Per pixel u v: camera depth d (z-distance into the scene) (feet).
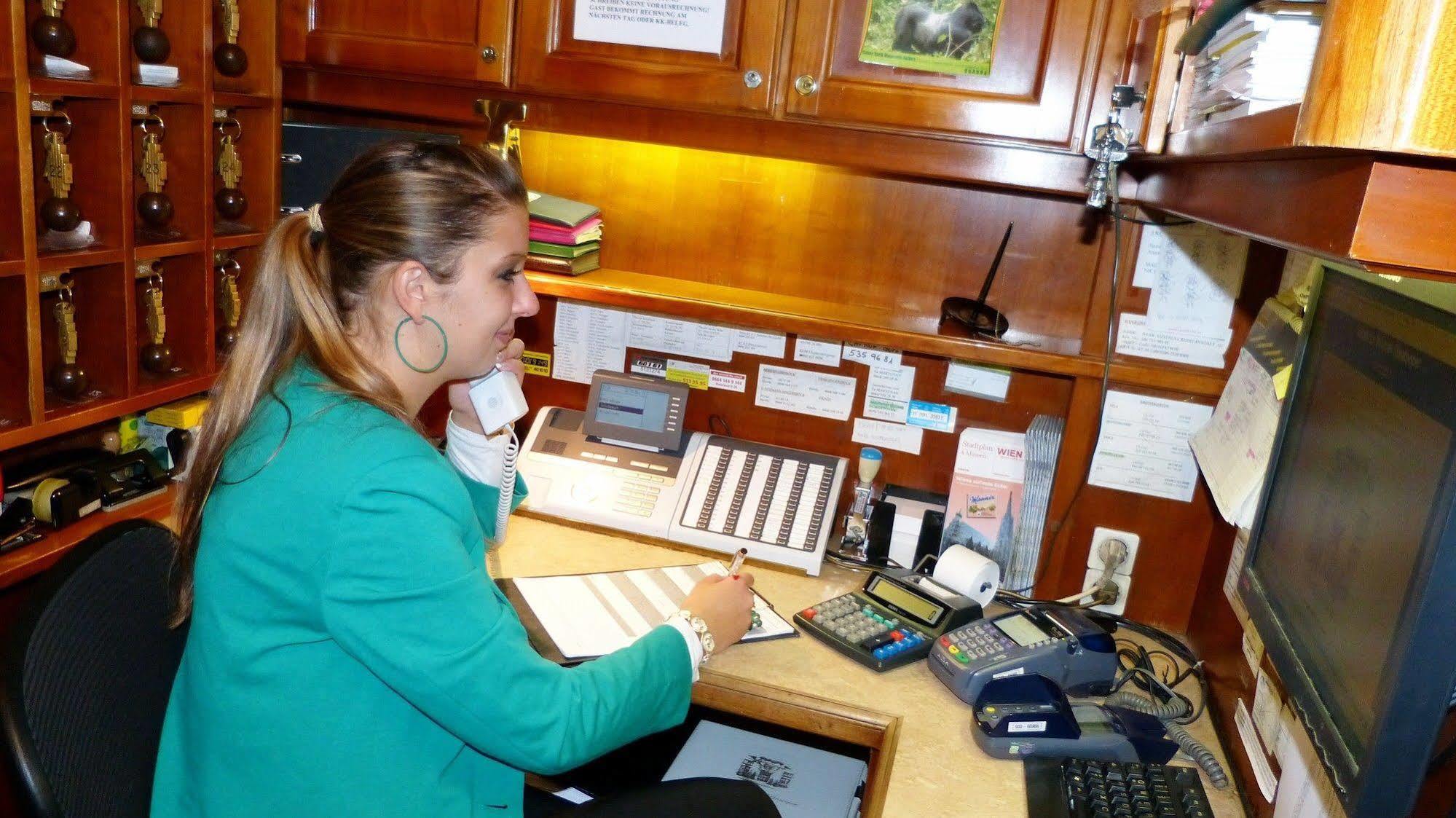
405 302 3.22
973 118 5.01
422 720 3.25
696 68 5.28
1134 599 5.81
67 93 4.81
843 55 5.10
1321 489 3.21
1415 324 2.55
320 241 3.29
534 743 3.17
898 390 6.11
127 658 3.47
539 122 5.69
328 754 3.13
